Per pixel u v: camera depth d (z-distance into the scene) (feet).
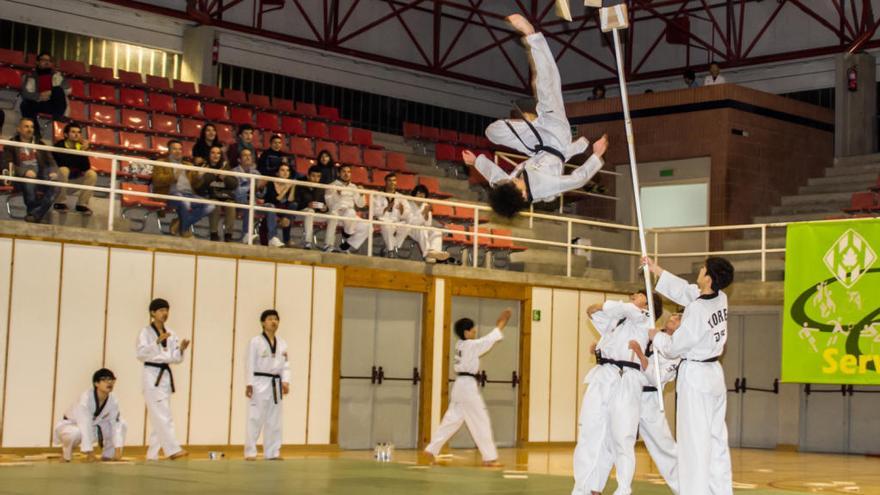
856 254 69.67
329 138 89.35
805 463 65.82
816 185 95.45
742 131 93.45
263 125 88.48
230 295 63.00
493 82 108.78
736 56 100.22
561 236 90.53
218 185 63.77
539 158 34.99
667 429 42.42
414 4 102.42
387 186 74.64
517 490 43.73
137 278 59.93
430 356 71.15
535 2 108.68
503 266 81.51
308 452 64.54
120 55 89.35
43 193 59.57
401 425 70.49
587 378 42.16
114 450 53.16
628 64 105.60
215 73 91.56
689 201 94.68
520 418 75.00
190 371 61.41
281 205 67.97
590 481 41.19
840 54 95.81
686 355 37.14
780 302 74.74
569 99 110.52
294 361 65.16
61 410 57.31
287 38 95.50
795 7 99.19
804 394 77.97
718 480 37.17
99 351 58.59
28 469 46.55
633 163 39.24
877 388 75.10
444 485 44.93
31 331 56.75
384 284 69.21
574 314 77.77
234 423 62.90
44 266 57.26
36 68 71.56
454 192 91.50
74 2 86.33
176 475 45.42
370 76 101.96
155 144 78.59
